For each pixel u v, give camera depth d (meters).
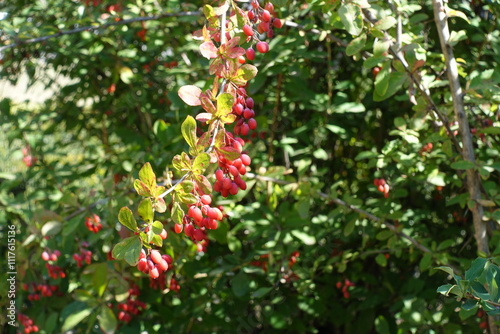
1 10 1.86
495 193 1.20
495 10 1.35
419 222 1.63
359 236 1.63
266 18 1.03
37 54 1.94
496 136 1.37
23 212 1.53
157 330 1.49
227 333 1.58
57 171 1.67
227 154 0.87
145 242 0.85
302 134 1.50
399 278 1.60
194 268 1.44
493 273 0.92
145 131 1.81
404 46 1.09
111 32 1.68
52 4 1.78
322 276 1.62
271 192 1.36
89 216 1.32
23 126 1.65
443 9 1.15
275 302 1.47
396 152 1.29
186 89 0.89
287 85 1.42
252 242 1.61
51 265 1.43
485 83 1.13
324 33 1.28
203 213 0.87
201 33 1.00
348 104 1.43
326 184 1.76
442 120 1.17
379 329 1.42
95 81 1.91
